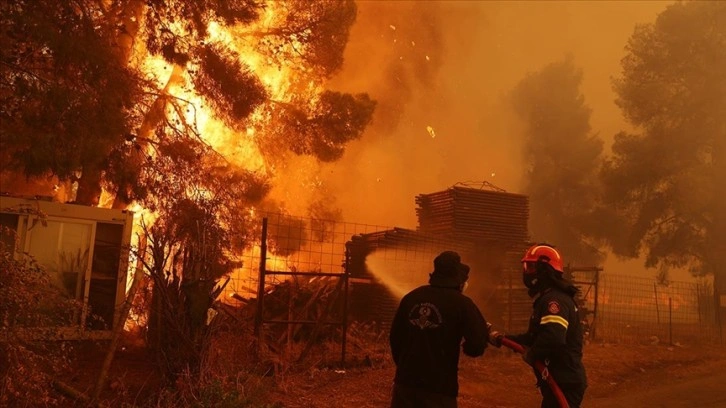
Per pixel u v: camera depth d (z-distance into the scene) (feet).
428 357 15.33
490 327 17.52
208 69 43.27
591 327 51.26
